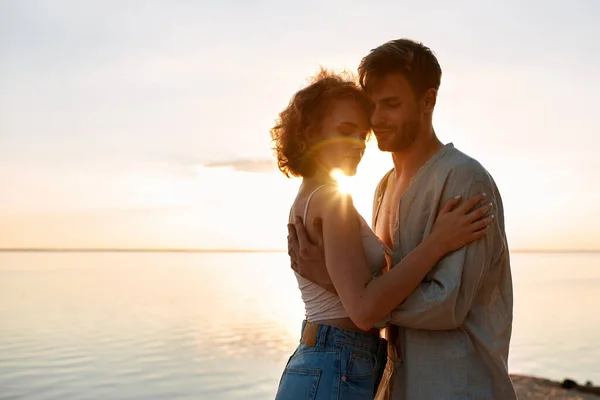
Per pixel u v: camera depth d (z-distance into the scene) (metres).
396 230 2.66
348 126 2.52
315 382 2.38
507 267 2.54
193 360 25.19
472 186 2.43
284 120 2.59
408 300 2.41
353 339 2.45
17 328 36.22
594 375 21.36
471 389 2.44
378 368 2.53
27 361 25.39
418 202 2.59
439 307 2.32
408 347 2.54
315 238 2.46
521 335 33.19
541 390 15.13
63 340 31.44
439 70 2.65
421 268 2.35
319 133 2.54
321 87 2.53
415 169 2.69
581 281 101.06
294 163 2.57
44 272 135.50
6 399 18.55
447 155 2.55
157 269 158.12
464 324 2.46
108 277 111.19
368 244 2.51
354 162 2.55
